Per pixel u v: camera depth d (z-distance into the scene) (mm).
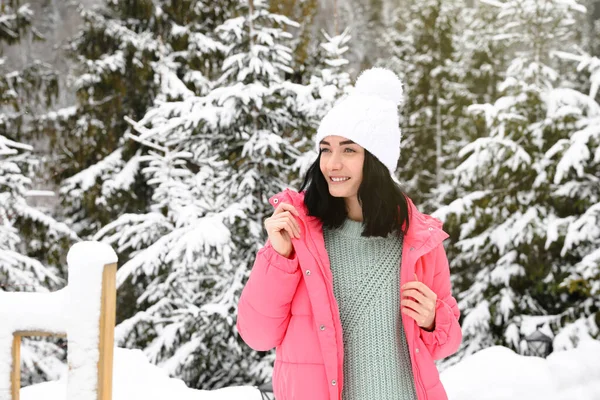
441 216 7215
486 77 13328
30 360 6188
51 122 9258
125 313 7742
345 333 1567
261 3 6027
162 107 5820
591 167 6672
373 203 1555
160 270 6184
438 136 13273
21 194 6816
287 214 1516
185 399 3020
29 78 9383
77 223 9062
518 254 6984
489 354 3826
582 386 3355
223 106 5832
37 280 6551
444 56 13938
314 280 1484
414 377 1520
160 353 5809
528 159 6797
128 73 9008
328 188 1617
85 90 9000
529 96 7176
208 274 6227
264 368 5742
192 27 9016
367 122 1550
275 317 1515
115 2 9172
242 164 5984
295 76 7668
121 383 3014
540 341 4980
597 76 6531
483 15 13109
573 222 6461
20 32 9430
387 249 1617
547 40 7613
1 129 8477
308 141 6176
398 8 16969
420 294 1467
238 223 5812
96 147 9039
